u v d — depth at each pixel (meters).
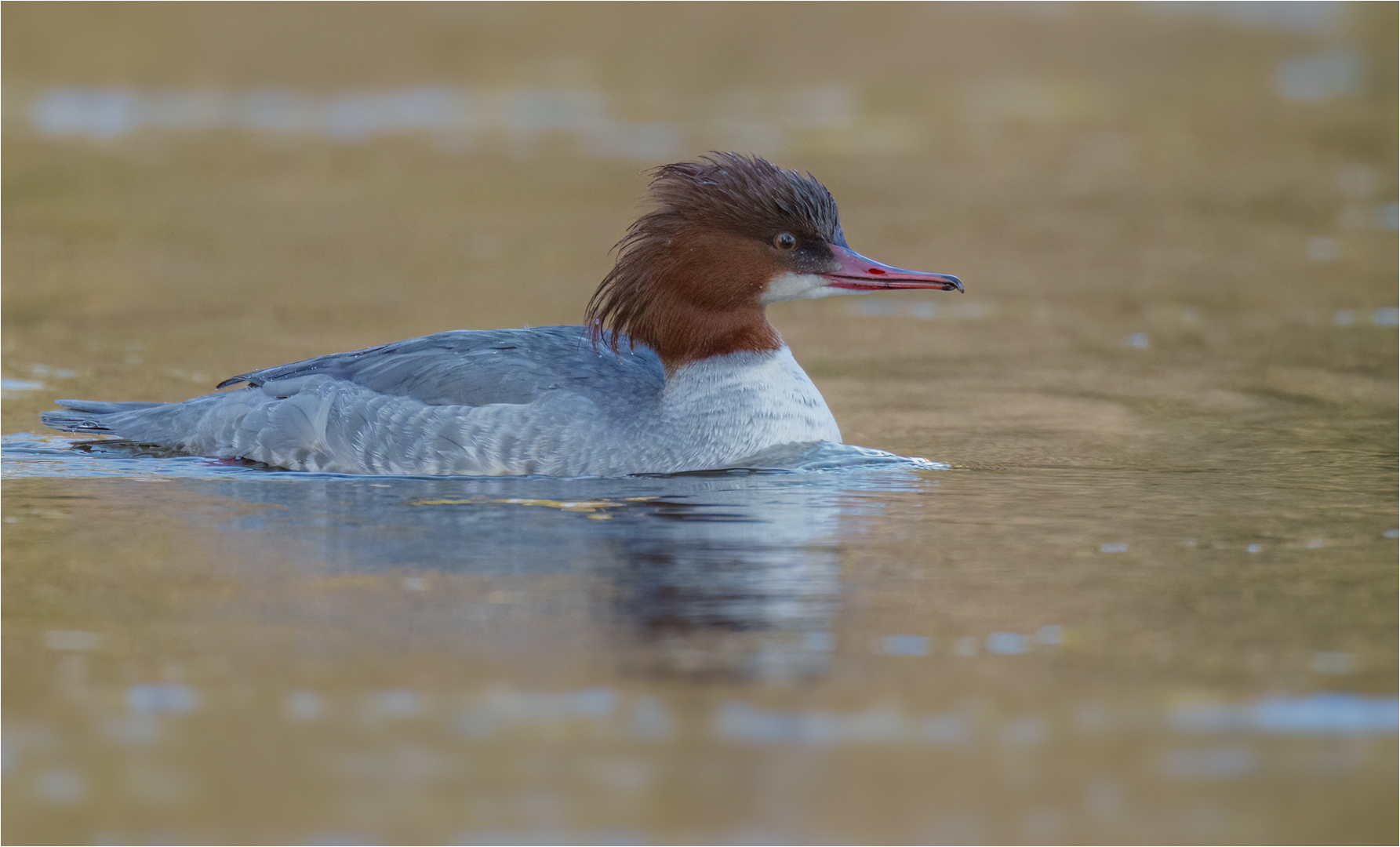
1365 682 7.82
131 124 31.27
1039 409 14.72
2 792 6.75
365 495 11.48
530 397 12.15
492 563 9.77
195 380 15.64
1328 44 38.47
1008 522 10.81
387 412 12.19
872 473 12.20
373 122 31.98
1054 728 7.34
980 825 6.50
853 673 7.95
